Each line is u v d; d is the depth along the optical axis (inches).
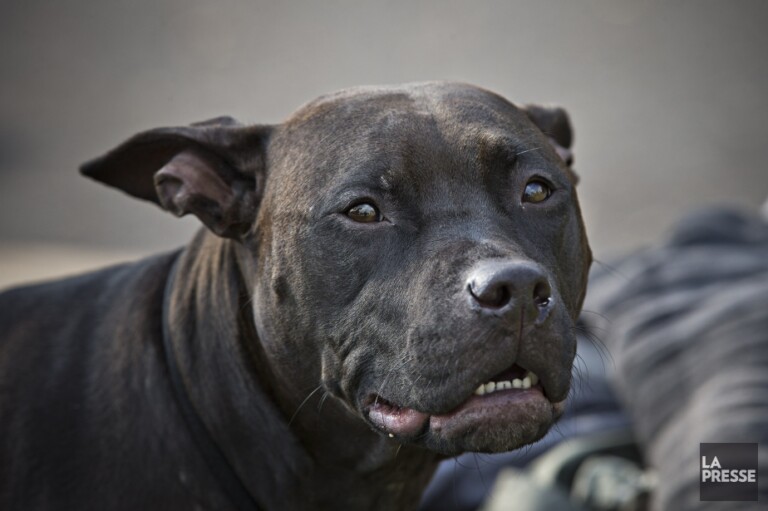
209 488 283.3
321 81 1029.8
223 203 286.5
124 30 1139.3
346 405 264.8
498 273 228.8
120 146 285.4
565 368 242.7
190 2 1202.6
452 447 243.3
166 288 302.4
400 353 244.5
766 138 936.9
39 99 986.7
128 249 716.0
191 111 969.5
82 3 1198.3
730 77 1058.7
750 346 360.2
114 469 279.4
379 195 253.9
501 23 1175.6
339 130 264.4
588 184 847.7
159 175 288.7
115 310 304.0
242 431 283.4
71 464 281.3
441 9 1206.9
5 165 853.8
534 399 241.0
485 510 390.6
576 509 375.2
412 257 248.5
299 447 283.4
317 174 261.9
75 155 878.4
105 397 287.6
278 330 270.5
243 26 1147.9
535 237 259.9
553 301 237.5
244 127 286.2
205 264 293.4
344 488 291.4
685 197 825.5
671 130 951.6
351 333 255.9
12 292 322.7
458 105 266.7
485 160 256.4
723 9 1213.7
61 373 294.0
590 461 398.0
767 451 317.4
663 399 372.5
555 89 1029.2
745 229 477.1
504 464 409.1
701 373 363.3
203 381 284.5
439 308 237.0
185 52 1088.8
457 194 252.8
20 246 707.4
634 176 860.6
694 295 415.2
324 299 259.6
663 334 393.4
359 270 254.2
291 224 265.1
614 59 1097.4
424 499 403.2
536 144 269.4
